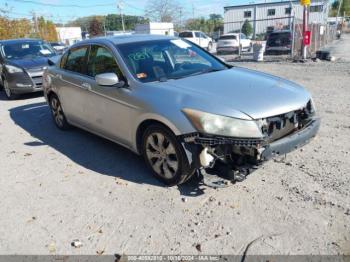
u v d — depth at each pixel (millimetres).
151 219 3395
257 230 3123
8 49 10367
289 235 3027
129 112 4199
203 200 3660
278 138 3611
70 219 3492
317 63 15125
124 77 4348
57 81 5891
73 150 5371
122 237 3160
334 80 10344
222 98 3621
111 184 4148
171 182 3898
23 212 3686
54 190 4117
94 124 5098
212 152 3465
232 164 3576
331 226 3105
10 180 4473
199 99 3609
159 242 3061
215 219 3324
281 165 4336
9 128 6848
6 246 3146
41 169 4742
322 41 26625
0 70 10023
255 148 3363
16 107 8766
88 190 4051
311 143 5012
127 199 3787
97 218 3477
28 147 5652
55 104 6340
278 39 20266
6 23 27641
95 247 3053
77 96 5340
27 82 9281
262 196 3656
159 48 4867
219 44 26578
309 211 3342
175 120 3584
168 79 4277
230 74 4492
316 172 4105
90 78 5027
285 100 3721
